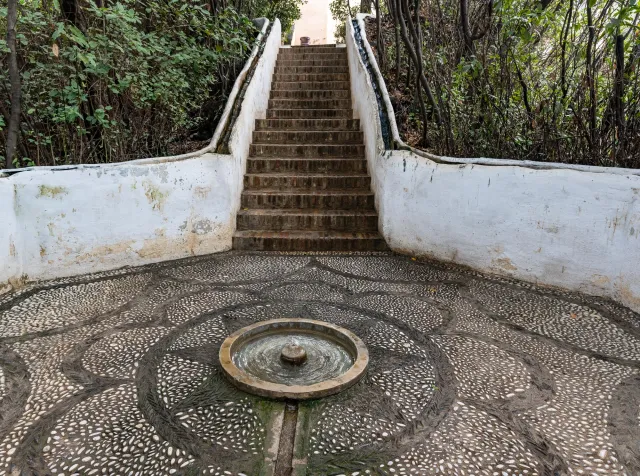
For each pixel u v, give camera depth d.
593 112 3.81
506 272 3.89
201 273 4.03
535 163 3.63
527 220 3.69
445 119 4.86
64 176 3.65
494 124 4.55
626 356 2.62
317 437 1.88
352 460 1.76
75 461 1.74
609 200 3.23
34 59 4.09
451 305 3.35
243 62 7.54
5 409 2.07
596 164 3.87
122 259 4.11
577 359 2.58
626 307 3.24
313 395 2.12
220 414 2.03
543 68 4.77
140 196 4.06
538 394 2.22
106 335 2.83
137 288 3.65
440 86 5.04
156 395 2.18
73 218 3.77
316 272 4.08
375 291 3.63
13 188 3.43
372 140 5.39
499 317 3.14
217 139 4.96
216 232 4.64
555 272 3.61
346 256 4.55
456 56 5.10
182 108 5.60
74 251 3.84
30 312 3.16
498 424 1.98
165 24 5.24
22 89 4.10
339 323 3.04
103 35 4.07
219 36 5.54
